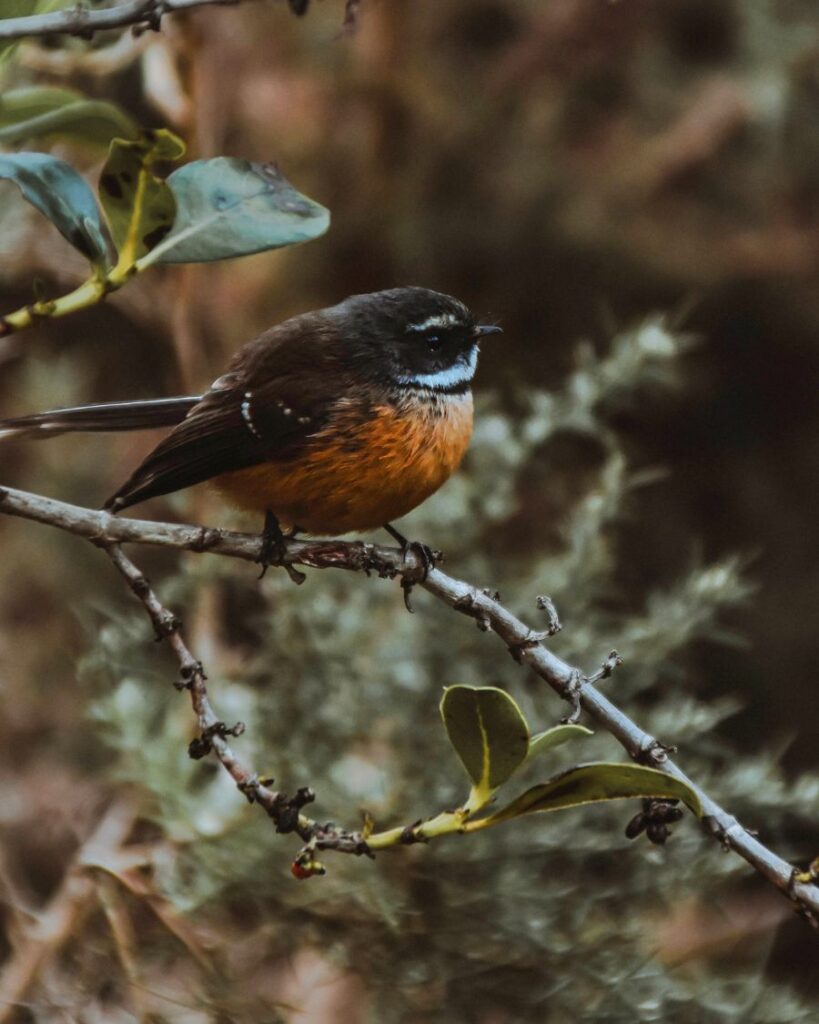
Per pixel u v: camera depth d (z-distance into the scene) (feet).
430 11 10.75
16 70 10.27
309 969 10.23
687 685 10.57
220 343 10.62
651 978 10.10
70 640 10.60
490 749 9.77
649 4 10.77
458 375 10.11
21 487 10.66
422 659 10.18
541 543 10.61
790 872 9.79
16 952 10.16
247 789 9.80
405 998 10.12
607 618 10.20
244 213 9.82
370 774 10.16
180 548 9.89
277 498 10.07
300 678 10.17
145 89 10.35
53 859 10.41
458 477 10.24
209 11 10.38
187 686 9.82
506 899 10.11
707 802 9.80
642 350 10.21
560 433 10.63
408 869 10.11
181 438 10.04
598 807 10.12
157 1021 10.08
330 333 10.09
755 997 10.08
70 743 10.51
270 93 10.71
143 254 9.81
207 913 10.12
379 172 10.75
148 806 10.15
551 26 10.77
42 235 10.34
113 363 10.75
